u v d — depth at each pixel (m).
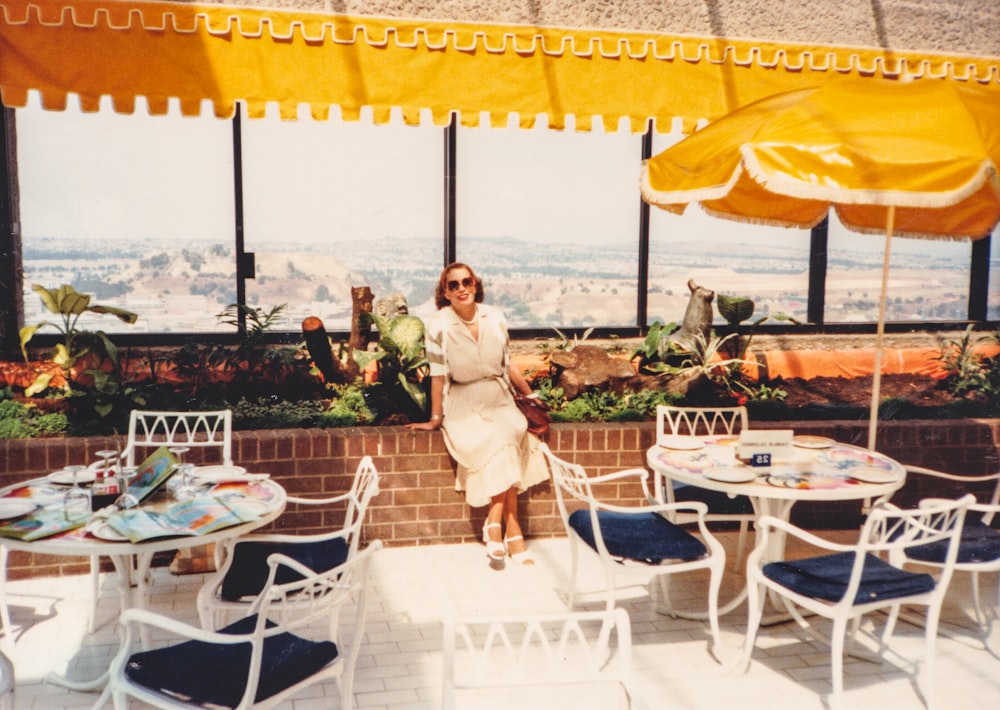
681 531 4.67
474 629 4.73
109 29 5.80
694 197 4.46
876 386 5.31
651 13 6.81
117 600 5.03
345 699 3.65
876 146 4.00
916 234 5.73
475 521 6.00
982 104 4.30
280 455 5.64
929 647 3.92
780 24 7.05
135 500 3.87
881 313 5.32
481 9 6.52
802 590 3.93
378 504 5.85
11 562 5.32
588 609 5.01
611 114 6.56
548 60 6.41
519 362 7.02
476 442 5.61
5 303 6.60
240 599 3.84
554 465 4.83
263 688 3.07
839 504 6.42
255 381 6.51
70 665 4.26
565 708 3.82
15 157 6.64
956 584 5.45
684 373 6.79
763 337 7.98
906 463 6.33
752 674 4.25
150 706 3.90
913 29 7.29
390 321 6.28
